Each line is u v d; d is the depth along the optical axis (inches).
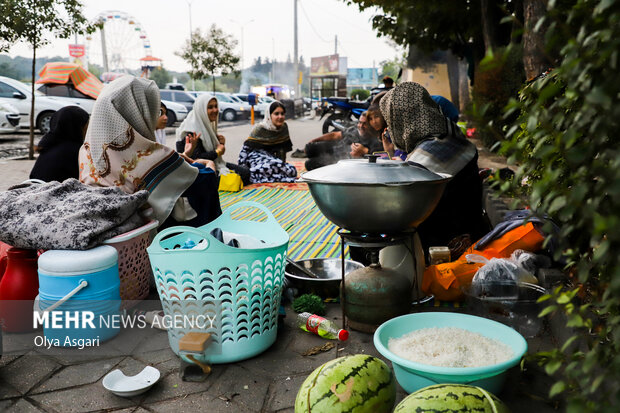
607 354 52.0
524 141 53.2
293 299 133.4
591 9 48.4
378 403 76.7
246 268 99.5
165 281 101.6
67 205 116.3
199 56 903.1
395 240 111.1
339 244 187.3
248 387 96.2
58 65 628.1
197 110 282.2
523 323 108.6
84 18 411.5
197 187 160.7
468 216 152.6
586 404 47.9
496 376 84.4
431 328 102.8
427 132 144.4
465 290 119.3
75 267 106.6
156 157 141.0
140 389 92.4
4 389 95.5
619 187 42.3
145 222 134.3
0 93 609.9
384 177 102.0
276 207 247.6
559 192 50.6
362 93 2079.2
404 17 390.3
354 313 115.6
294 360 106.2
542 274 115.4
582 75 45.0
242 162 320.2
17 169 379.2
